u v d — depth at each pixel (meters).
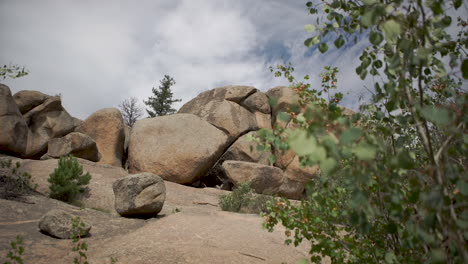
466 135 1.50
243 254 5.09
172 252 4.99
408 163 1.38
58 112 17.34
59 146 15.86
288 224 2.70
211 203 13.16
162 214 9.50
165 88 36.25
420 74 1.57
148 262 4.62
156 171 17.27
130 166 18.14
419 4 1.45
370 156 1.23
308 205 2.70
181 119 19.14
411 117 1.98
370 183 1.76
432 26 1.56
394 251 2.26
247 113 20.41
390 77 1.70
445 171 1.47
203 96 22.30
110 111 18.77
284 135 1.84
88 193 10.91
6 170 10.60
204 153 17.66
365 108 2.18
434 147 2.02
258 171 16.41
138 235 5.83
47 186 10.61
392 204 1.58
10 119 14.41
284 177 17.00
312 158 1.23
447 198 1.43
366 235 2.49
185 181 17.47
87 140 16.14
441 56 1.93
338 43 1.78
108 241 5.89
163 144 17.91
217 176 18.98
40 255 4.84
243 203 11.81
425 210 1.47
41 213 7.73
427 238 1.35
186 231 6.14
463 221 1.33
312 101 2.48
